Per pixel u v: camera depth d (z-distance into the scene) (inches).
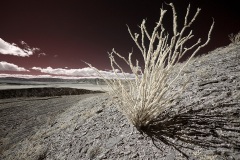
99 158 103.9
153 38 102.3
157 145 95.4
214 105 108.7
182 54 100.8
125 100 115.0
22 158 167.5
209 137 88.1
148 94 107.3
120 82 116.5
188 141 90.3
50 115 337.7
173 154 85.7
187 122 103.3
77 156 118.0
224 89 121.0
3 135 307.1
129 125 123.1
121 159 95.4
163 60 106.2
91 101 291.0
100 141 120.5
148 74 106.0
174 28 98.0
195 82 146.5
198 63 206.1
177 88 145.6
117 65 114.0
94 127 146.3
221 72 149.9
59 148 143.9
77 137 144.6
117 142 110.6
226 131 88.0
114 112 159.6
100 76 118.2
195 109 112.3
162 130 105.4
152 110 107.7
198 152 81.4
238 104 102.2
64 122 218.5
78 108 275.0
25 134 265.6
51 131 202.1
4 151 227.5
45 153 147.3
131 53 107.6
